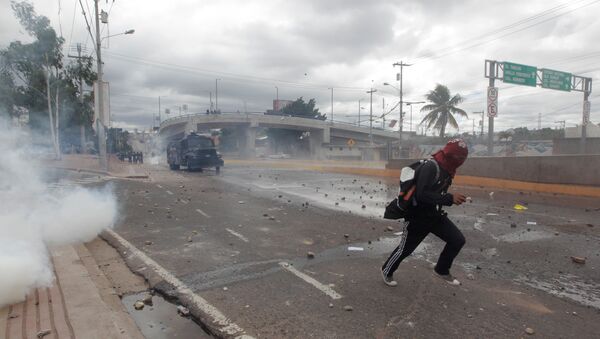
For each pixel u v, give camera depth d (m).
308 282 4.93
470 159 17.12
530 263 5.82
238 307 4.19
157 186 16.41
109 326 3.56
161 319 4.02
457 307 4.24
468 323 3.88
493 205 11.25
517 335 3.66
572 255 6.23
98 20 23.70
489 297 4.53
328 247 6.59
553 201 11.93
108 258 6.01
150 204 11.16
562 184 13.62
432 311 4.13
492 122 21.02
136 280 5.09
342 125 74.25
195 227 8.11
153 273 5.22
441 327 3.79
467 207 10.90
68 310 3.84
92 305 3.97
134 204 11.07
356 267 5.53
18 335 3.35
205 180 19.64
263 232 7.68
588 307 4.30
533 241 7.08
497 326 3.83
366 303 4.30
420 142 58.03
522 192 14.09
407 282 4.95
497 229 8.05
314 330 3.70
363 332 3.67
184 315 4.09
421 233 4.54
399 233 7.58
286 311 4.10
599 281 5.10
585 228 8.15
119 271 5.44
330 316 3.99
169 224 8.38
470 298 4.49
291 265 5.60
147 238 7.11
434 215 4.41
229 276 5.13
